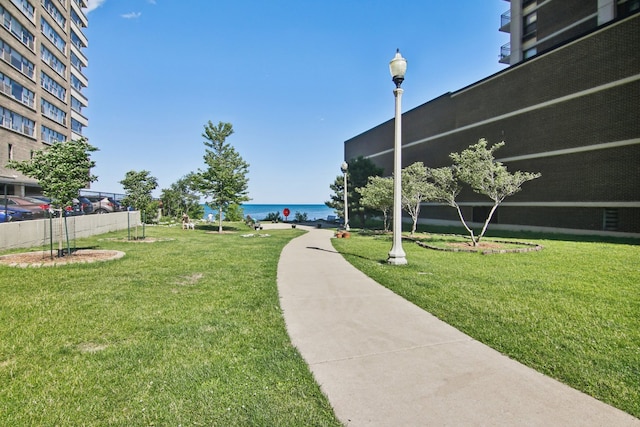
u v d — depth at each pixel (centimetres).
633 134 1812
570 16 2812
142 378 321
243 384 313
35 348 384
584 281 711
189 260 1002
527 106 2456
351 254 1161
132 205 1711
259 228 2642
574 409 276
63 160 987
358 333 440
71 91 3819
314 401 288
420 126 3741
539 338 416
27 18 2870
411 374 333
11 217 1431
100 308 530
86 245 1356
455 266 887
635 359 360
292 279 762
